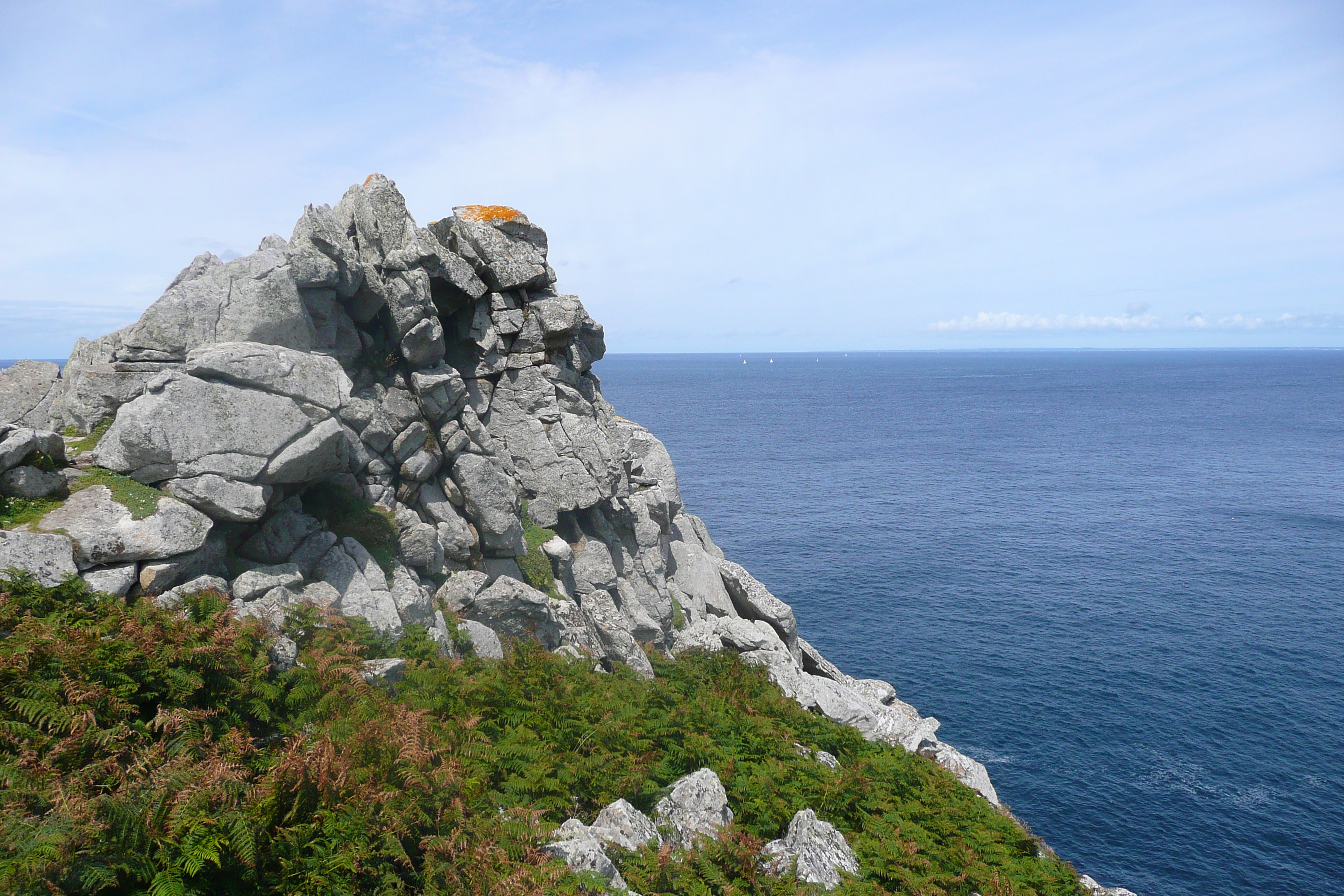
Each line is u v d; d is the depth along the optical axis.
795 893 13.12
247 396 17.33
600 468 29.80
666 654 28.52
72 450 16.81
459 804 11.59
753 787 16.73
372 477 21.80
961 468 166.50
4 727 9.94
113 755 10.15
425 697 15.12
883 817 17.75
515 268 29.11
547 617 24.03
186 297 18.98
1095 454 188.62
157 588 15.04
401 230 24.80
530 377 29.20
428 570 22.02
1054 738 53.31
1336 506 128.38
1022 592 82.94
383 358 23.64
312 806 10.27
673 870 12.61
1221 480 153.62
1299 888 40.53
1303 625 74.12
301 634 15.80
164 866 8.59
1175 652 67.62
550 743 15.18
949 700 58.41
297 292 20.27
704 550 40.44
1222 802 46.91
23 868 7.73
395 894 9.79
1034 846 19.86
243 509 16.77
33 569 13.63
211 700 12.21
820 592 82.31
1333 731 54.91
